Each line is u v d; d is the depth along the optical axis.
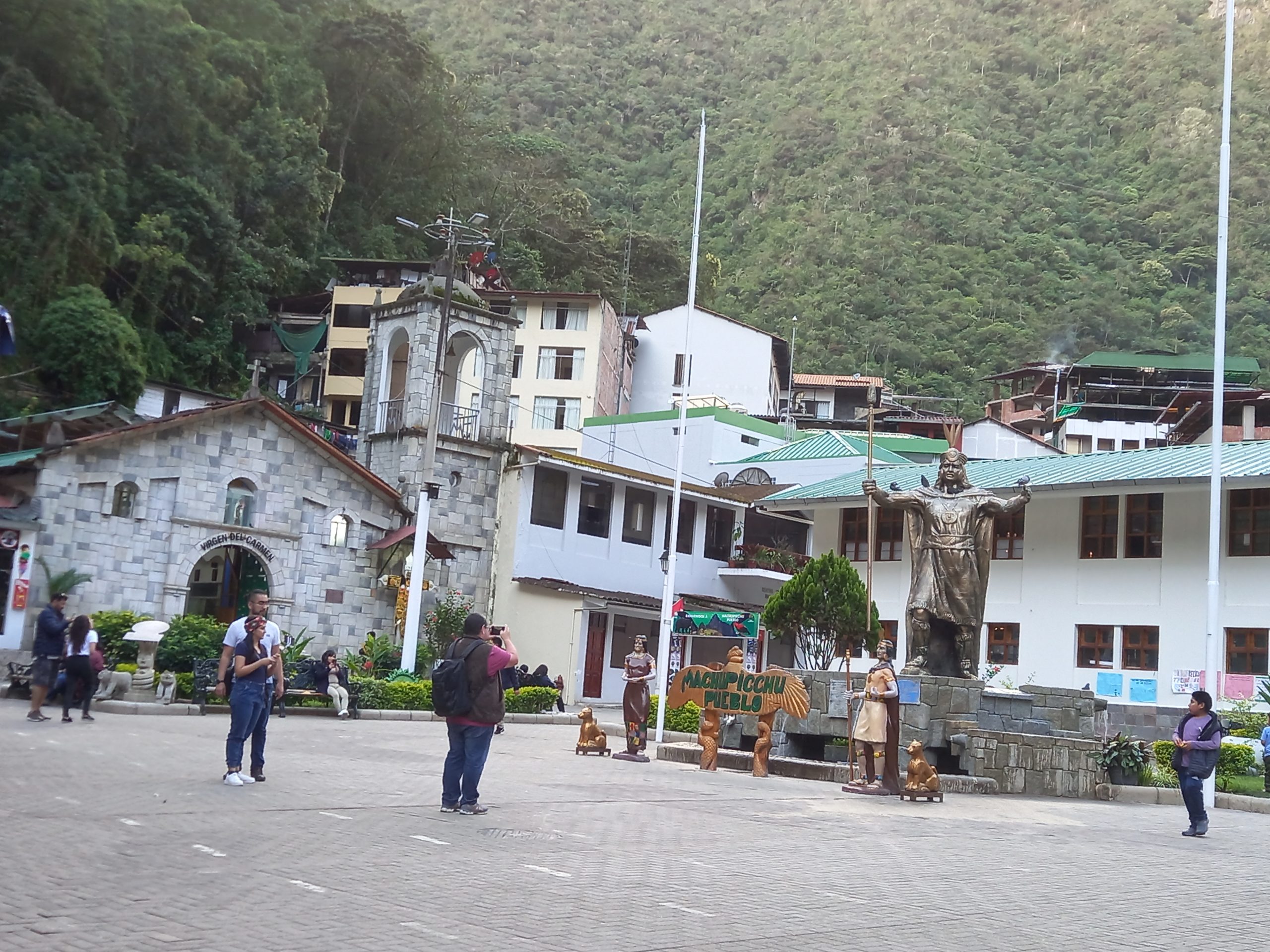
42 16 45.09
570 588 41.66
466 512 40.78
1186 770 15.60
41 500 30.42
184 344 53.66
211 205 53.34
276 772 14.89
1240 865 12.81
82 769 13.93
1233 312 116.44
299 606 35.16
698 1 176.88
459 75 128.62
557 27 159.75
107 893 7.86
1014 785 20.03
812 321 113.56
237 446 34.06
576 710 37.41
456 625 37.94
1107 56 159.62
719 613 41.66
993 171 138.50
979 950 7.73
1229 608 30.84
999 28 167.12
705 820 13.23
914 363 111.25
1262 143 136.88
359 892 8.28
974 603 21.77
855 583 27.98
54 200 43.78
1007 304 117.50
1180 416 71.38
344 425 60.50
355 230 69.75
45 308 43.78
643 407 77.69
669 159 142.00
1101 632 33.09
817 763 20.03
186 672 27.19
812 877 10.06
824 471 52.28
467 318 41.19
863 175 132.62
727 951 7.27
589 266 86.19
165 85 52.00
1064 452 86.06
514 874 9.25
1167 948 8.20
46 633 20.36
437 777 15.50
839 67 157.25
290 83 63.09
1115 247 127.62
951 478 22.34
